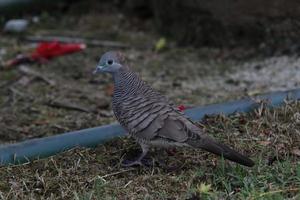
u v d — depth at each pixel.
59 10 14.01
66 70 11.25
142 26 13.32
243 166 6.89
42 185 6.90
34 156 7.47
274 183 6.62
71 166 7.23
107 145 7.67
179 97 9.86
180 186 6.77
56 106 9.84
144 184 6.84
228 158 6.45
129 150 7.54
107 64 7.16
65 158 7.39
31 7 13.86
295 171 6.80
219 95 9.84
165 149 7.45
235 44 11.71
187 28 12.23
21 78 10.88
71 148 7.59
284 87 9.92
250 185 6.57
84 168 7.18
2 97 10.20
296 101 8.23
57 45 11.83
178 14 12.30
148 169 7.14
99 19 13.72
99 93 10.29
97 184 6.77
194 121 7.97
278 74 10.50
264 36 11.44
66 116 9.45
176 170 7.09
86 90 10.42
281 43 11.32
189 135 6.65
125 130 7.48
